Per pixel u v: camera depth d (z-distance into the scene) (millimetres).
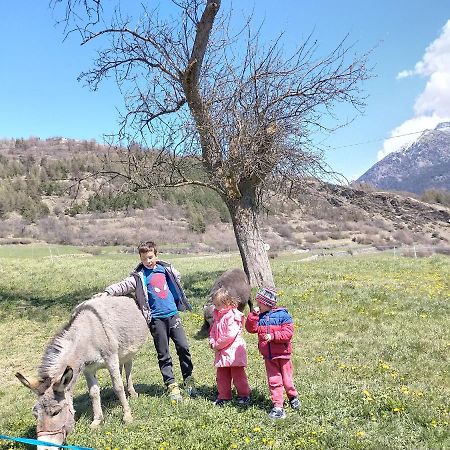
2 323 13523
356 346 9266
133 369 8969
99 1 13719
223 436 5273
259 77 14102
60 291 18422
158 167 14398
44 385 5180
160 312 6934
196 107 14328
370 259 25141
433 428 5258
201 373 8234
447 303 12281
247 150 13789
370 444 4902
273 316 5945
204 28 13562
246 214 14883
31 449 5570
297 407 5949
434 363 7984
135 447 5219
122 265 27469
